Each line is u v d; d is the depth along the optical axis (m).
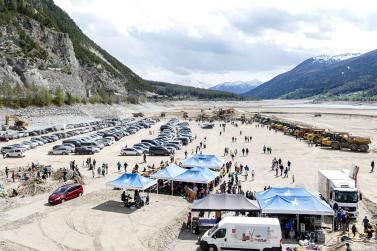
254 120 199.38
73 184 47.50
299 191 38.50
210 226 36.16
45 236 33.47
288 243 33.00
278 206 35.22
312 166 73.19
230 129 154.75
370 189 54.03
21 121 133.12
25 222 36.97
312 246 31.11
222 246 30.19
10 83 189.25
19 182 54.84
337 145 97.31
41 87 193.12
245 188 53.88
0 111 151.25
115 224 37.16
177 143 98.12
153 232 35.19
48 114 171.12
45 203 44.00
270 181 59.03
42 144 102.19
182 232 35.69
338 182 40.88
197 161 59.56
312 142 109.75
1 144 100.75
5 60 198.00
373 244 31.62
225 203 36.53
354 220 39.69
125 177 44.97
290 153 90.69
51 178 57.38
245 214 38.59
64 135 118.12
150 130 149.62
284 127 144.50
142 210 42.06
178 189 50.25
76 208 42.22
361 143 93.69
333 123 178.38
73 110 195.12
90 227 36.09
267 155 87.44
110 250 30.72
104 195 47.97
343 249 30.39
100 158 81.94
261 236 29.70
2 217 38.28
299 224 35.00
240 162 77.62
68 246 31.30
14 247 30.73
